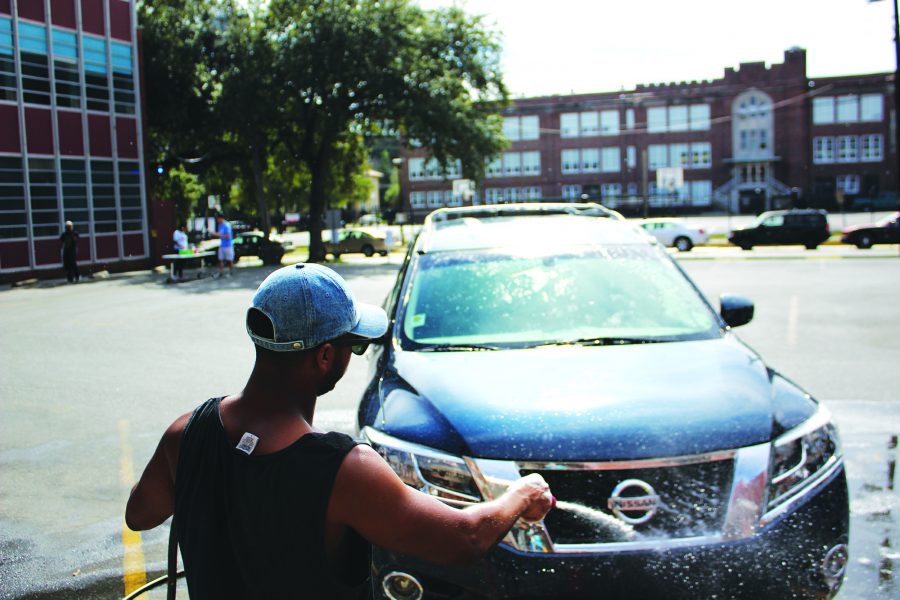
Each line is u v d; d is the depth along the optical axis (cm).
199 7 3588
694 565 268
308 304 155
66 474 560
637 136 7638
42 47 2672
